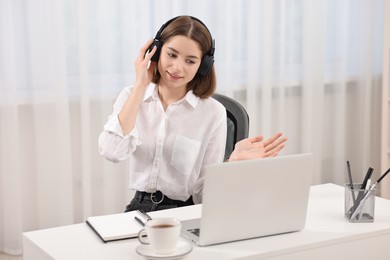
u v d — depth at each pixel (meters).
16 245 3.81
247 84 4.36
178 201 2.66
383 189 4.48
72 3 3.77
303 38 4.50
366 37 4.73
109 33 3.89
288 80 4.52
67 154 3.85
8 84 3.65
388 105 4.39
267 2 4.31
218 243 1.97
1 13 3.58
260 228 2.02
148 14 3.96
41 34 3.70
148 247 1.91
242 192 1.94
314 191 2.58
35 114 3.76
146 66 2.49
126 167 4.04
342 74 4.68
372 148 4.90
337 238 2.02
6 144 3.72
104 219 2.15
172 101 2.65
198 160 2.68
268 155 2.29
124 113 2.47
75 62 3.84
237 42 4.32
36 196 3.91
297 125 4.64
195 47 2.45
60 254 1.89
